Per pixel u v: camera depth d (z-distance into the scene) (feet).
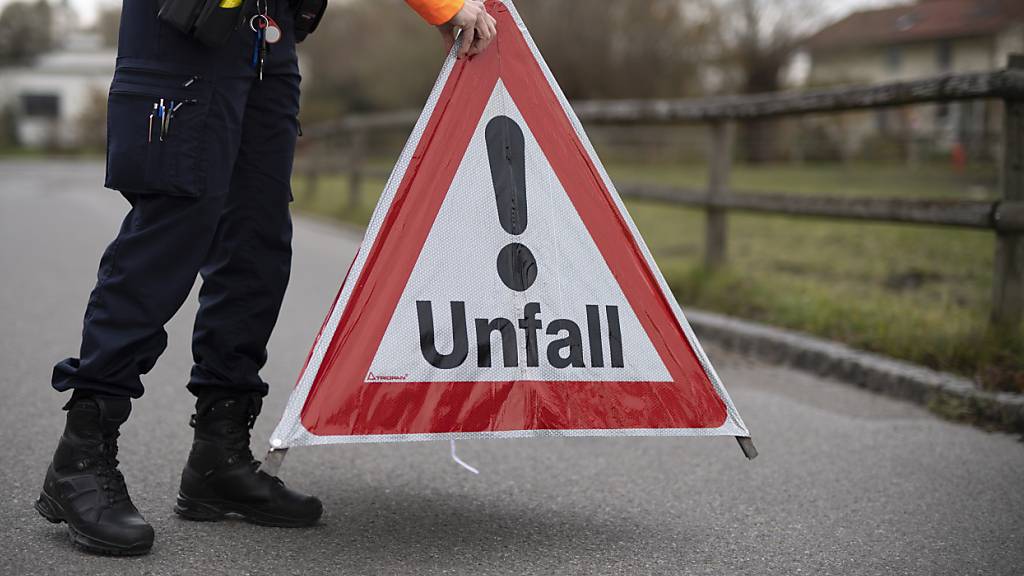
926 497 11.87
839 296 23.39
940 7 175.22
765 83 148.25
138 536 9.21
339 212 53.16
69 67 235.61
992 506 11.55
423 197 9.76
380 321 9.41
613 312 10.09
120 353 9.21
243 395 10.27
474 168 9.96
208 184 9.29
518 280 9.90
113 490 9.41
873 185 40.88
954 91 18.13
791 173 52.24
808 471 12.85
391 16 153.99
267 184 10.03
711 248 26.68
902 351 17.94
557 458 13.21
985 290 24.52
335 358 9.21
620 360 10.02
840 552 10.02
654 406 10.00
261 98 9.92
